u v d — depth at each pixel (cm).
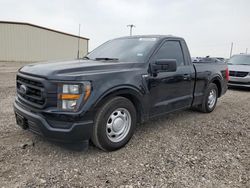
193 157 337
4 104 593
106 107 324
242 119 541
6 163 300
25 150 337
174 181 276
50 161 312
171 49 448
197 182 275
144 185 266
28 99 332
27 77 326
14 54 3228
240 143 394
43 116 302
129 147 364
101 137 326
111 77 328
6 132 398
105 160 320
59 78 296
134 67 369
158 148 363
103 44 511
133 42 451
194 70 495
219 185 270
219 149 367
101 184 266
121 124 352
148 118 396
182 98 468
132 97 367
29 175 277
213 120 524
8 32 3125
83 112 299
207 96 562
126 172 292
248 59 1087
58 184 262
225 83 631
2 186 254
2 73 1450
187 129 456
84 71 317
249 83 959
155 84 394
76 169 295
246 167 313
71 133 297
